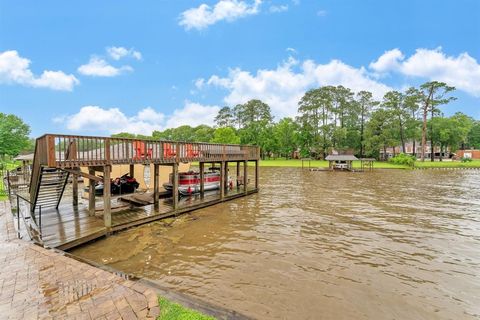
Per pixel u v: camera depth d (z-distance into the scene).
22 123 42.50
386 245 8.58
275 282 6.08
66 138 8.11
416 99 53.91
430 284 6.07
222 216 12.12
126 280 4.64
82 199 14.12
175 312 3.62
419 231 10.10
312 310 5.00
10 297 4.02
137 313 3.58
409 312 5.00
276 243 8.66
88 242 8.16
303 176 32.66
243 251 7.95
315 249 8.17
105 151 8.95
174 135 93.12
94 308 3.72
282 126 67.50
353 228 10.46
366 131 56.91
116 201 13.11
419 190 21.03
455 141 61.03
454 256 7.71
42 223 9.12
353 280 6.22
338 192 19.83
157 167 12.52
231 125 76.38
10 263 5.34
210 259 7.34
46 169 10.61
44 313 3.60
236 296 5.47
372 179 29.14
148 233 9.41
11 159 42.28
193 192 15.94
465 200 16.75
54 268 5.10
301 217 12.15
